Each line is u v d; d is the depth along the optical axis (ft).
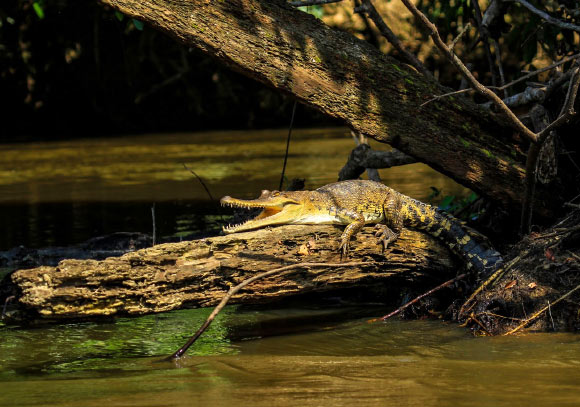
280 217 30.30
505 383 21.31
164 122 136.36
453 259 32.24
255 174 69.26
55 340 28.02
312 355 25.54
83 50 126.93
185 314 32.55
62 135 125.59
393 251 31.37
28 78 125.59
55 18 122.21
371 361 24.43
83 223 50.21
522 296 29.19
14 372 23.75
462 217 42.57
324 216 31.32
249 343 27.53
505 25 40.55
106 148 101.45
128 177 72.08
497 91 41.16
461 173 33.47
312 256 29.14
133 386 21.53
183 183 66.44
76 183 69.67
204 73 134.41
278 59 31.60
